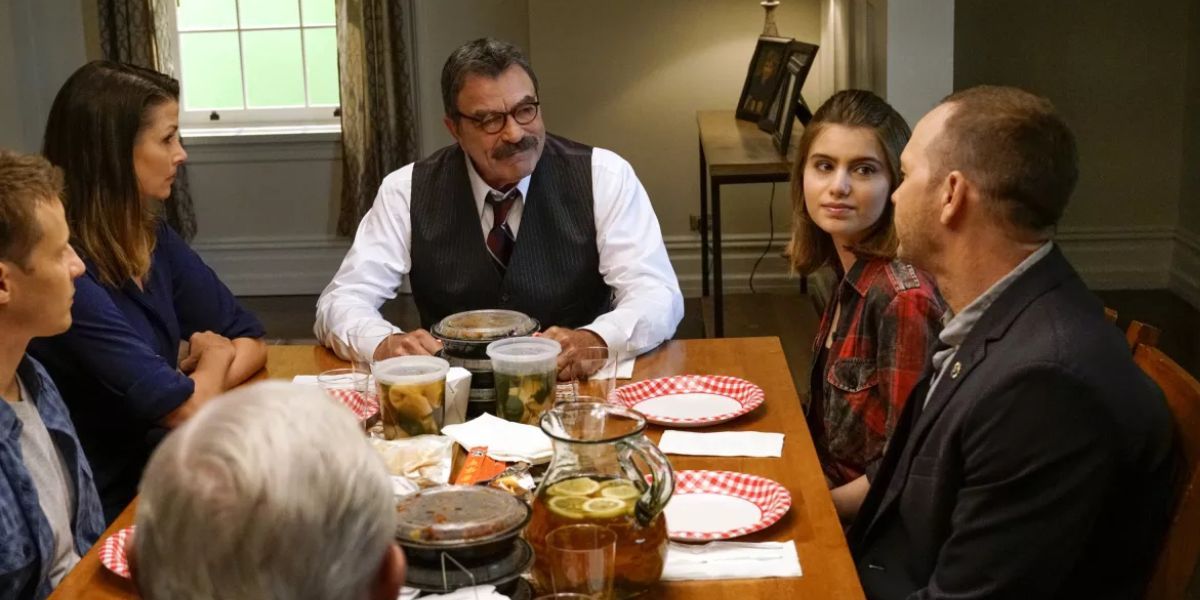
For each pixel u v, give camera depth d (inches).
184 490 32.6
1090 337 59.8
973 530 60.6
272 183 229.1
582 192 106.4
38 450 73.5
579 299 108.6
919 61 143.1
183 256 100.7
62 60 214.8
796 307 203.8
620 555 55.3
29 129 212.7
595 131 222.2
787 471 71.7
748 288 227.0
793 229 90.4
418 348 86.6
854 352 80.5
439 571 54.5
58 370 86.4
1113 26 208.8
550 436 57.4
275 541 32.5
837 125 82.8
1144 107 211.5
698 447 75.4
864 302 79.9
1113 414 58.0
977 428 60.9
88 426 88.6
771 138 179.3
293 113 230.4
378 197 109.3
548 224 106.7
